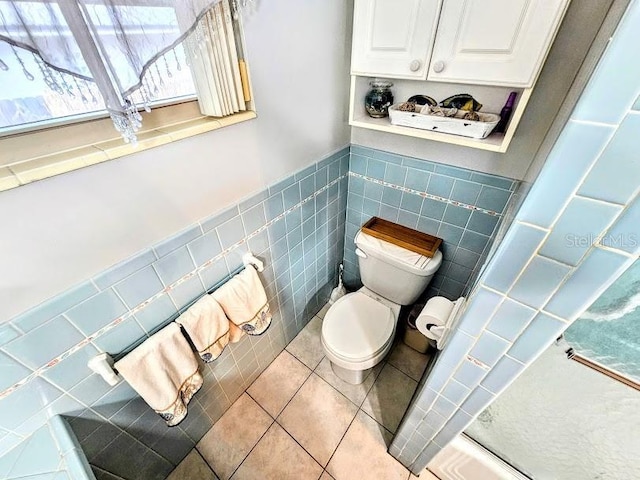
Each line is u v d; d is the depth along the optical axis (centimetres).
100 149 64
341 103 129
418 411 95
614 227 38
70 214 64
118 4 49
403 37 94
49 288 67
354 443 138
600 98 32
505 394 81
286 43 93
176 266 91
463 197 127
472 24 82
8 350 64
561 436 81
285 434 142
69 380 79
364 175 151
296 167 121
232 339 121
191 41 68
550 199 40
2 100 49
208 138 84
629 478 77
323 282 188
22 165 57
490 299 54
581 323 56
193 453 137
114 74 52
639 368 57
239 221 106
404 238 146
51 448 75
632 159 33
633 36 28
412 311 170
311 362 172
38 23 43
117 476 108
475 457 100
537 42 76
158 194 79
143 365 88
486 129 98
